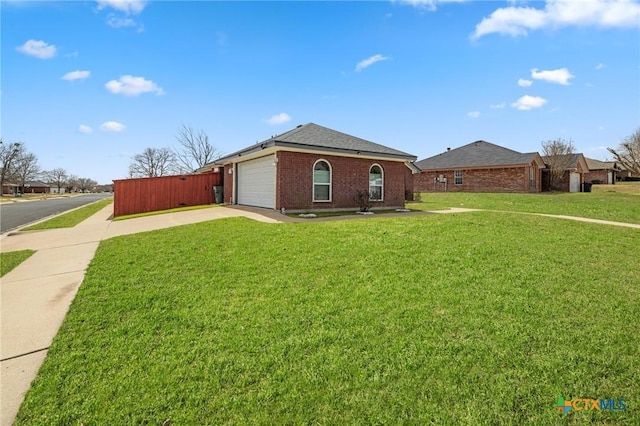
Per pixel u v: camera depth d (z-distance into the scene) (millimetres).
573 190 27328
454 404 2176
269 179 13242
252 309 3652
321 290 4176
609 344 2869
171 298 4039
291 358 2713
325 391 2314
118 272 5199
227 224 9406
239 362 2662
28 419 2084
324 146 12016
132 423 2027
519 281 4430
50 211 21641
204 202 18828
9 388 2395
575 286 4266
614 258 5699
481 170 26781
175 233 8477
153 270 5227
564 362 2607
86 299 4090
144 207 17094
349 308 3645
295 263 5320
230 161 16422
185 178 18297
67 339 3096
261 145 12602
